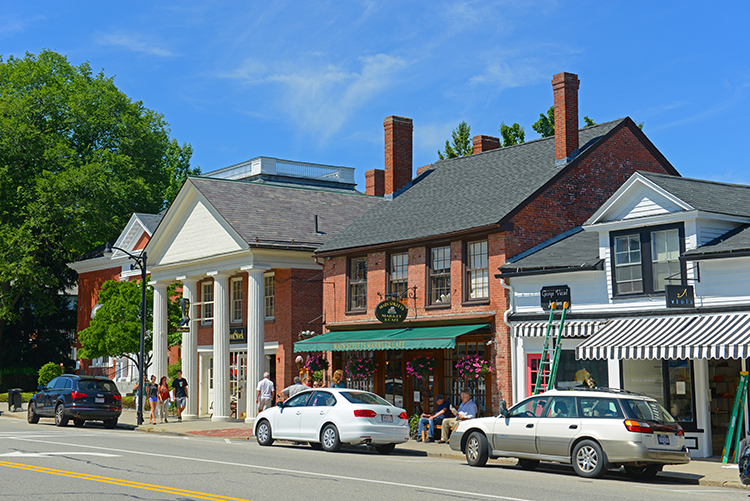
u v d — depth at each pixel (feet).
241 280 123.34
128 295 128.77
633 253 73.61
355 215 125.39
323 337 100.01
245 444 77.30
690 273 68.33
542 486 47.83
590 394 56.39
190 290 120.06
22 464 53.47
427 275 91.50
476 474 54.13
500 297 82.99
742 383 63.77
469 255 87.92
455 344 82.43
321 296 113.50
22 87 189.37
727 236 70.03
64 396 103.65
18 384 183.62
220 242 112.57
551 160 93.91
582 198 90.43
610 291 74.54
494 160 105.09
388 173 111.96
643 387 71.82
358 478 48.60
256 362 106.42
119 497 39.42
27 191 175.73
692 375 68.64
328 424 70.08
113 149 194.90
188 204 120.16
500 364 82.07
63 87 190.80
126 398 141.18
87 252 186.91
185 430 96.58
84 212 172.24
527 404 59.62
